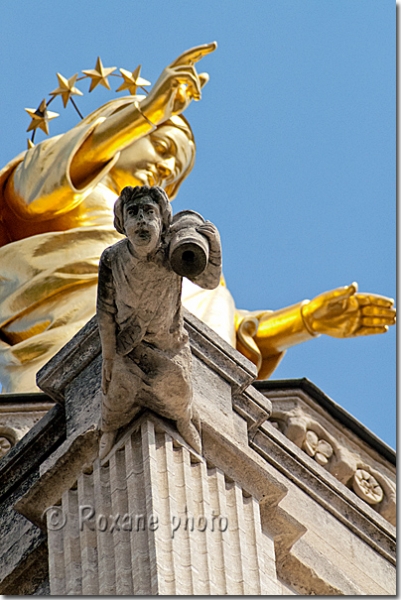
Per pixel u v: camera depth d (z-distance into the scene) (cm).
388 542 3253
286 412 3391
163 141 4466
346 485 3372
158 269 2734
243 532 2845
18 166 4300
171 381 2836
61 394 3014
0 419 3356
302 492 3180
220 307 4081
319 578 3050
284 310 4178
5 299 4041
